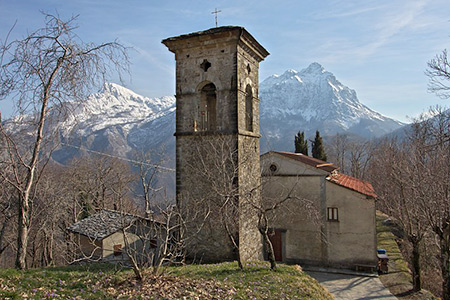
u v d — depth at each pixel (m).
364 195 19.06
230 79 15.39
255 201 16.72
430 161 15.73
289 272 13.08
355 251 19.11
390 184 19.86
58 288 8.79
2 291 7.44
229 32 15.05
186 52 16.23
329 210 19.84
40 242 23.20
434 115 18.72
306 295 11.00
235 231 14.70
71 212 24.66
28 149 11.06
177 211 14.17
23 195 9.94
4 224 16.72
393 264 20.08
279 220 20.75
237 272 12.25
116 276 10.44
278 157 21.20
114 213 21.89
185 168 15.90
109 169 25.48
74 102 10.23
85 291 8.81
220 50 15.60
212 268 12.83
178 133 16.08
